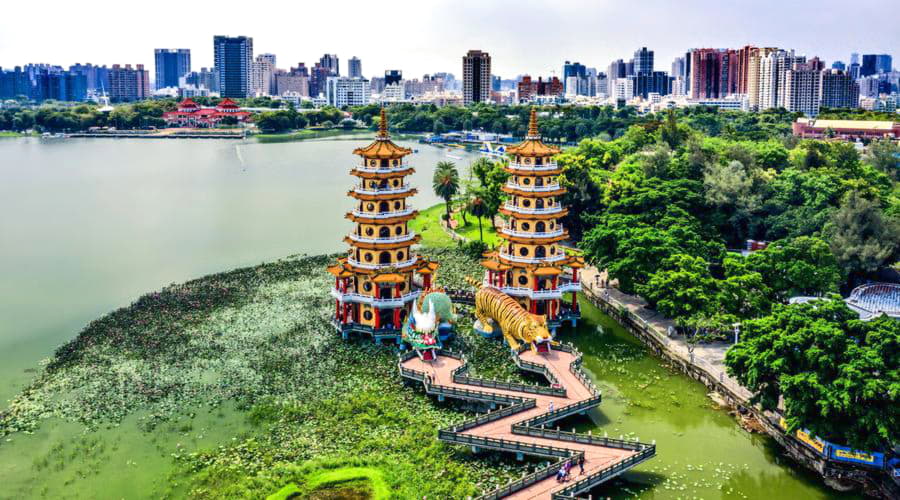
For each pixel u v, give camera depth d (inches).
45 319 4793.3
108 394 3599.9
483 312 4411.9
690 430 3326.8
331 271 4357.8
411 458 3065.9
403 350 4156.0
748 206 5792.3
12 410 3464.6
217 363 3939.5
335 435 3240.7
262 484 2859.3
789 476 2957.7
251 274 5634.8
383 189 4335.6
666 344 4143.7
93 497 2800.2
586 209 6584.6
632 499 2800.2
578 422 3393.2
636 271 4608.8
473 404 3535.9
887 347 2856.8
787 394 2903.5
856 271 4832.7
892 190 6648.6
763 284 4284.0
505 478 2920.8
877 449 2790.4
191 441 3193.9
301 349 4136.3
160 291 5295.3
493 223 7170.3
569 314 4645.7
